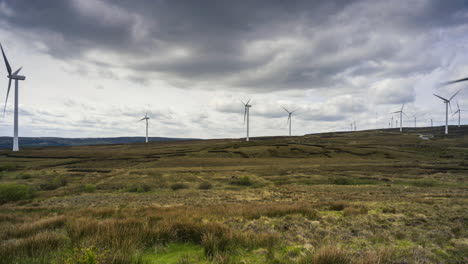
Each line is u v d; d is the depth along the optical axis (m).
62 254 5.98
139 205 20.78
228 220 11.07
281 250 6.72
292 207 13.91
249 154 129.12
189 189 38.62
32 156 118.50
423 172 55.91
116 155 122.69
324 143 173.50
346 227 9.73
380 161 93.81
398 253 6.48
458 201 17.25
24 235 8.76
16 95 129.25
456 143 155.25
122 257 5.36
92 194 33.06
